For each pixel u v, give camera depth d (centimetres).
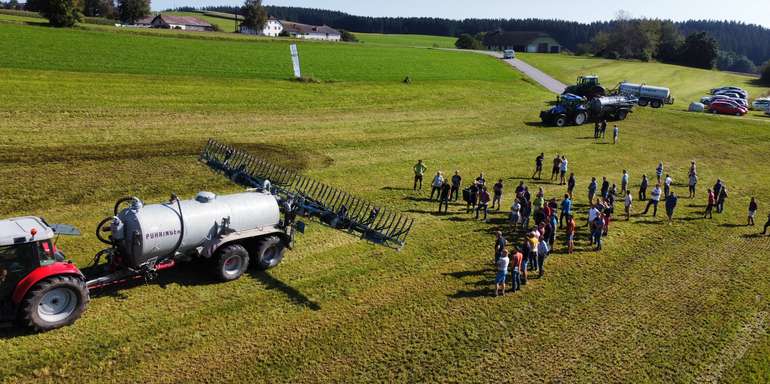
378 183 2511
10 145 2438
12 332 1163
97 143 2633
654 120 4575
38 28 6028
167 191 2147
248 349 1190
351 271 1602
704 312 1502
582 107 4203
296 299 1412
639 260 1848
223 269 1437
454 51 9638
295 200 1667
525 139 3659
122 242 1313
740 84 8606
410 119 3909
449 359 1213
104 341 1166
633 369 1226
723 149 3772
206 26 12250
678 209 2470
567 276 1686
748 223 2317
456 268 1686
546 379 1172
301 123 3478
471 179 2711
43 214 1823
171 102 3550
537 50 13150
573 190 2658
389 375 1143
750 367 1259
